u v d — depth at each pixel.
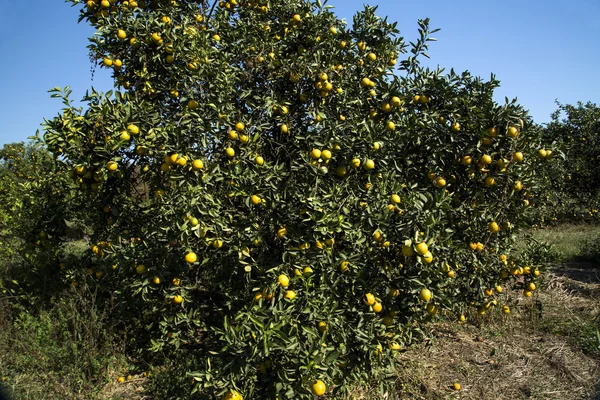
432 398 3.66
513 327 5.22
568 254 8.66
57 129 3.45
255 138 3.53
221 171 3.38
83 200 4.58
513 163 3.58
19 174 8.13
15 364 3.87
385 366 3.29
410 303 3.28
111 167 3.36
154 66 3.95
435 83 3.81
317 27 4.10
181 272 3.89
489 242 4.29
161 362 4.28
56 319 4.51
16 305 4.58
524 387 3.84
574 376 3.93
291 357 2.71
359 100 3.92
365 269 3.21
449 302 3.48
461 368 4.17
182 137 3.34
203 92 3.62
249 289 3.74
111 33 3.79
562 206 11.85
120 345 4.37
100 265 4.57
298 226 3.40
